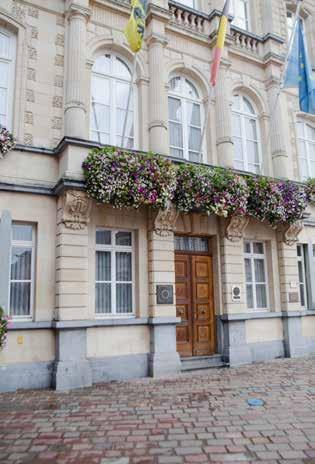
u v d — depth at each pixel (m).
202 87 10.74
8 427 5.20
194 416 5.61
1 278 7.09
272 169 11.52
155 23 9.84
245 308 9.93
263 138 11.72
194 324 9.61
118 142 9.32
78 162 7.91
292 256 11.08
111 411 5.86
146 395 6.75
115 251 8.80
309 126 13.08
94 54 9.34
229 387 7.24
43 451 4.45
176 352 8.64
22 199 7.85
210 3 11.50
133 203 8.05
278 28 12.59
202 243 10.16
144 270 8.80
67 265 7.71
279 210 9.90
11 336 7.30
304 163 12.64
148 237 8.92
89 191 7.71
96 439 4.79
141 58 9.76
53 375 7.32
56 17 8.95
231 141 10.43
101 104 9.28
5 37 8.58
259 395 6.65
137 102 9.70
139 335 8.45
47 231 7.98
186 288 9.67
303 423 5.27
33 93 8.38
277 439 4.75
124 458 4.27
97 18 9.33
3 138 7.61
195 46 10.70
